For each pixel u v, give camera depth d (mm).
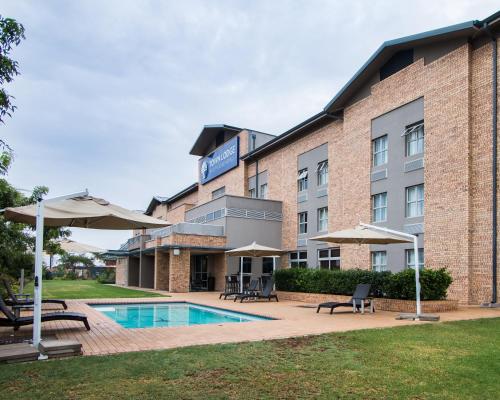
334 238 13336
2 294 15914
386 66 21469
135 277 37281
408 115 19859
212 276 30000
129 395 4941
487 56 16500
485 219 16031
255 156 33094
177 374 5809
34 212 7938
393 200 20516
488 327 10094
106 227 10641
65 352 6883
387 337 8672
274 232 29906
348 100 23938
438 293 14430
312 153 27359
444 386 5355
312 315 13188
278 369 6117
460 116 17078
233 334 9227
